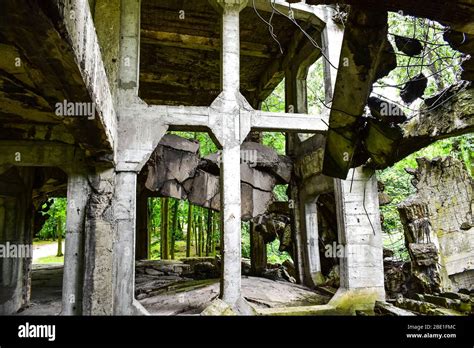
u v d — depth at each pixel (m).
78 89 4.07
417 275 8.96
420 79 4.98
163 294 10.33
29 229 9.16
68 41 2.97
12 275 8.39
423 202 9.38
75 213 7.67
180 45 12.95
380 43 3.47
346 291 9.53
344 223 9.88
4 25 2.66
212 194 10.75
